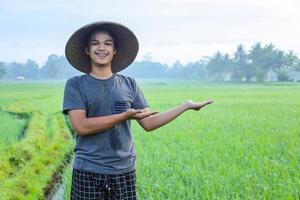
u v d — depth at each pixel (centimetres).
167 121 368
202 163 1046
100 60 364
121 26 377
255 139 1393
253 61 11350
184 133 1631
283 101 3472
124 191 365
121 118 347
